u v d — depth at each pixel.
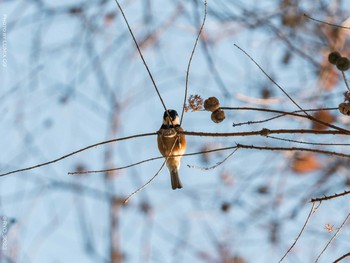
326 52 12.60
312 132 6.51
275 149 6.58
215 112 7.06
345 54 12.65
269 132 6.63
